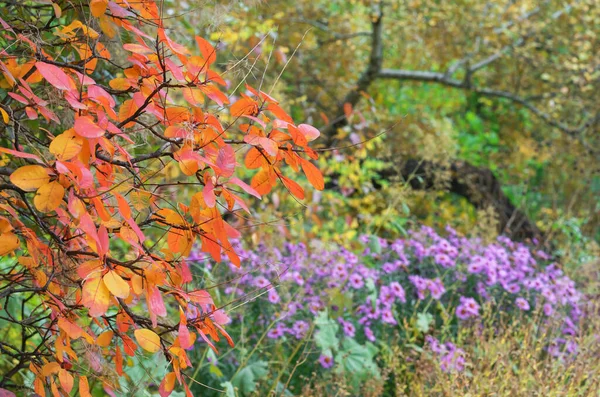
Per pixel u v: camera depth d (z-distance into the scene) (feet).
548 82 30.83
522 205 28.02
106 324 6.04
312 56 28.48
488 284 15.43
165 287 5.46
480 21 28.43
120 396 7.51
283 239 14.40
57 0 6.48
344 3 28.99
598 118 30.19
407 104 30.91
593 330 13.88
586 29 28.50
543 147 32.94
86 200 4.83
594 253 20.66
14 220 5.59
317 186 5.06
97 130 4.34
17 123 5.52
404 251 16.24
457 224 25.23
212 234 5.07
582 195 32.35
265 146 4.75
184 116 5.13
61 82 4.50
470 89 28.81
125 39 6.77
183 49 4.99
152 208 5.63
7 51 6.07
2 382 5.93
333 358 12.38
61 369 5.24
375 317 13.47
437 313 15.35
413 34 29.07
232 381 11.00
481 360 11.18
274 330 12.26
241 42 15.62
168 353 5.17
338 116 26.71
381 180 22.72
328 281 13.50
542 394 10.44
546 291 15.19
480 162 33.63
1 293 5.50
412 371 13.29
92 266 4.49
